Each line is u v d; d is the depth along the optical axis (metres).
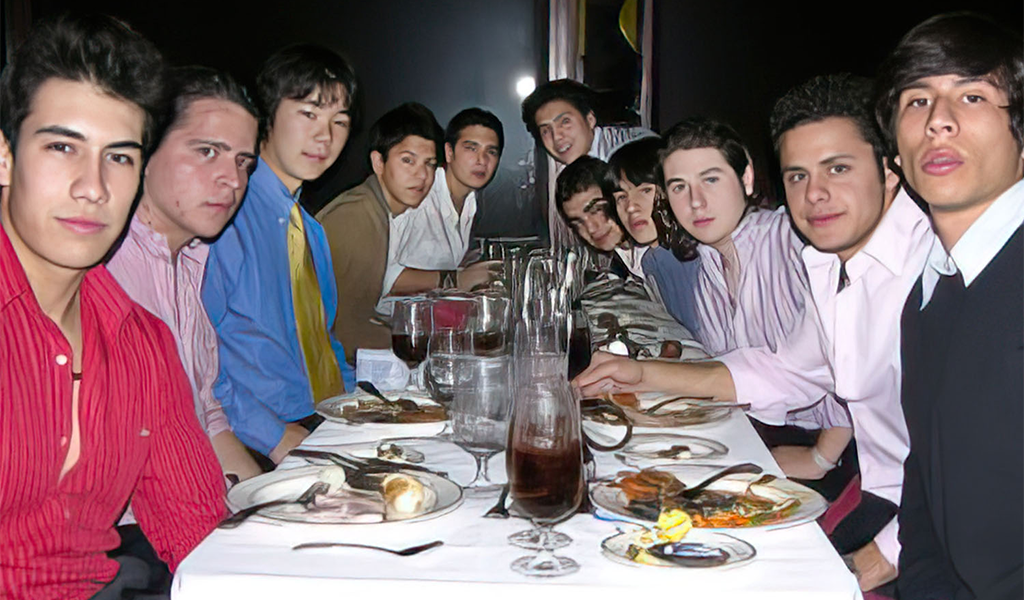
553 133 4.11
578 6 4.66
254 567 1.03
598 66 4.71
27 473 1.29
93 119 1.25
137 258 2.01
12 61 1.26
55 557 1.35
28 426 1.28
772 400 2.18
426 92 4.73
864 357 2.03
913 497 1.60
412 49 4.70
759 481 1.31
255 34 4.62
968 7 4.68
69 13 1.27
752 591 0.97
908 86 1.52
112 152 1.28
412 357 2.01
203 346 2.21
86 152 1.26
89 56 1.25
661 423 1.72
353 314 3.49
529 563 1.04
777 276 2.63
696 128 2.69
